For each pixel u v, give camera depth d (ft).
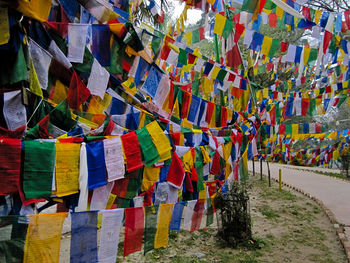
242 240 23.21
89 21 14.79
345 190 42.29
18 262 10.04
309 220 29.68
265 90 38.27
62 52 13.10
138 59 16.69
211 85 27.48
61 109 13.33
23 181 11.03
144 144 16.39
